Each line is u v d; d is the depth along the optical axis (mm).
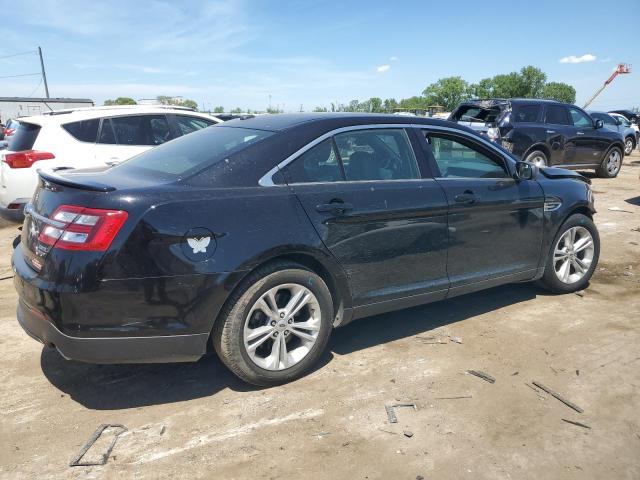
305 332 3404
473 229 4109
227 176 3164
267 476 2539
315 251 3299
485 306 4719
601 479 2535
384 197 3615
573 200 4785
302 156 3418
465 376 3479
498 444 2787
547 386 3354
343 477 2535
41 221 2986
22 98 35688
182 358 3043
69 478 2518
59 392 3279
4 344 3920
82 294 2771
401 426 2932
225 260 2988
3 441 2791
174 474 2551
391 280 3727
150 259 2832
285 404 3146
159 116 7668
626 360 3701
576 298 4926
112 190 2873
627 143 21922
